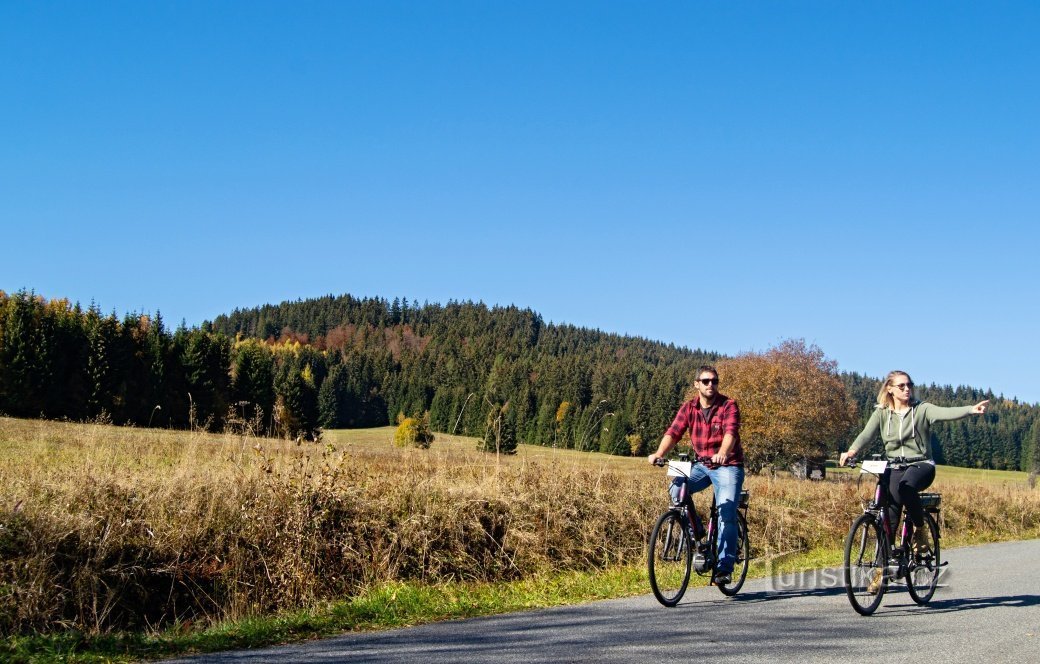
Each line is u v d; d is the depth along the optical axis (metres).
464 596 7.94
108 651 5.66
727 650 5.32
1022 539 17.48
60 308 62.69
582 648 5.40
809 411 64.12
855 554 6.73
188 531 7.96
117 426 11.17
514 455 12.55
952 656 5.22
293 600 7.93
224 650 5.68
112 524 7.59
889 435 7.27
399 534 9.08
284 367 99.06
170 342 66.50
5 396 57.00
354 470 9.95
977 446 92.88
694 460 7.60
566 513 10.93
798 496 16.14
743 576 7.92
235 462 9.20
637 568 10.09
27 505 7.29
